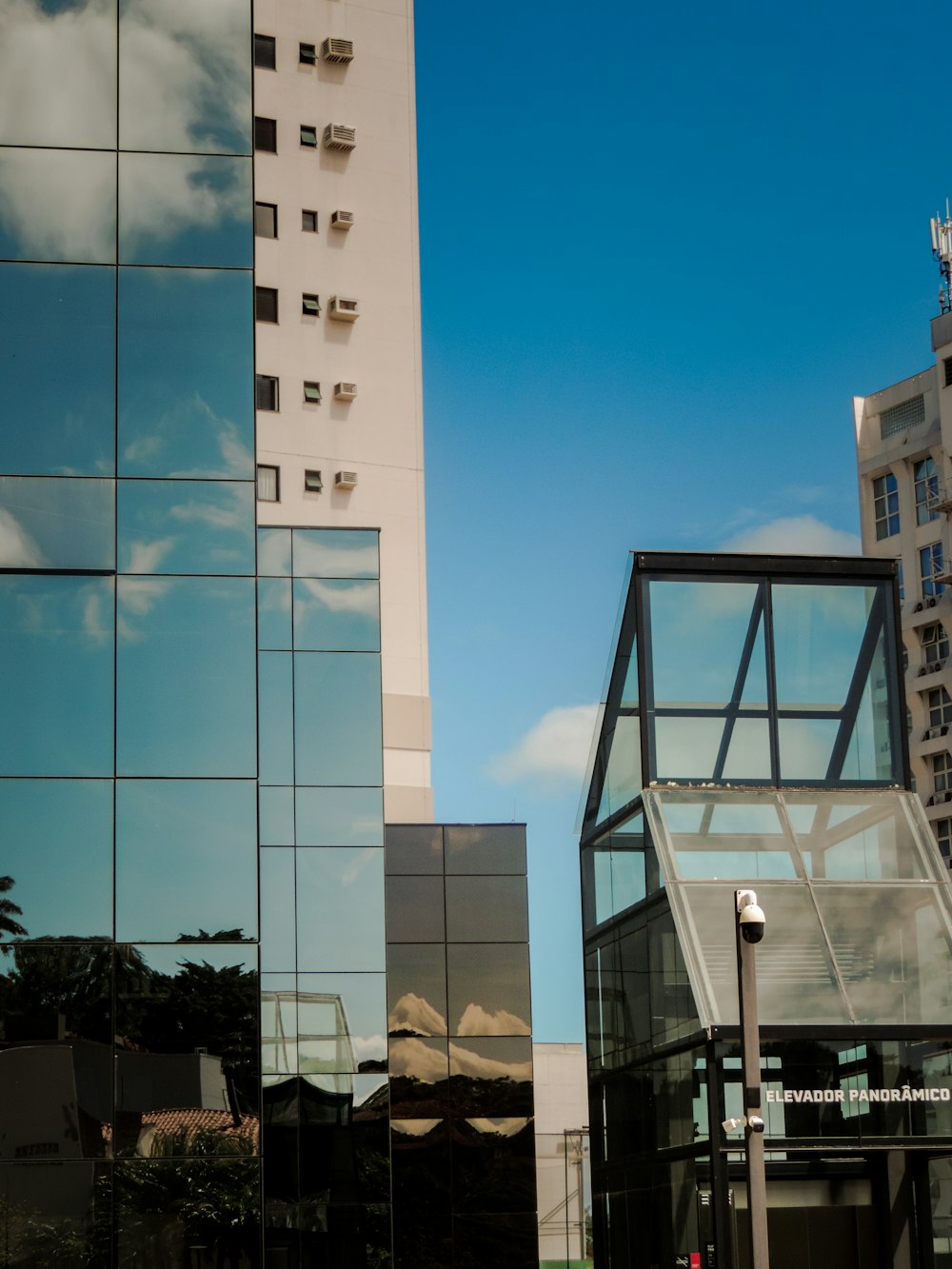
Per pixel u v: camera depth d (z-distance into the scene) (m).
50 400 20.59
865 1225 24.66
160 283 21.08
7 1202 18.67
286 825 35.16
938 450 106.69
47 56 21.41
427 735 63.66
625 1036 28.02
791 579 28.98
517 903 42.09
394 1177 39.91
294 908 34.81
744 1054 19.11
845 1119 24.11
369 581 36.50
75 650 20.08
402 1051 40.78
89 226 21.09
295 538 36.53
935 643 106.56
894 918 26.41
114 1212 18.78
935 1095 24.44
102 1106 19.05
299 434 65.31
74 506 20.44
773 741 28.08
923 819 27.80
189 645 20.27
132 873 19.64
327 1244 33.44
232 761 20.05
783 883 26.55
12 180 21.06
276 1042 34.16
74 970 19.33
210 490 20.69
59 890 19.48
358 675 35.94
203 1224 18.91
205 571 20.47
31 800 19.69
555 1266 60.41
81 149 21.25
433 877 42.09
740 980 19.31
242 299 21.16
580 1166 61.81
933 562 107.19
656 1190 26.06
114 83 21.45
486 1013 41.25
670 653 28.17
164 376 20.84
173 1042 19.30
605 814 29.77
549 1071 63.88
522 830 42.53
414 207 69.25
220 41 21.80
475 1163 40.25
